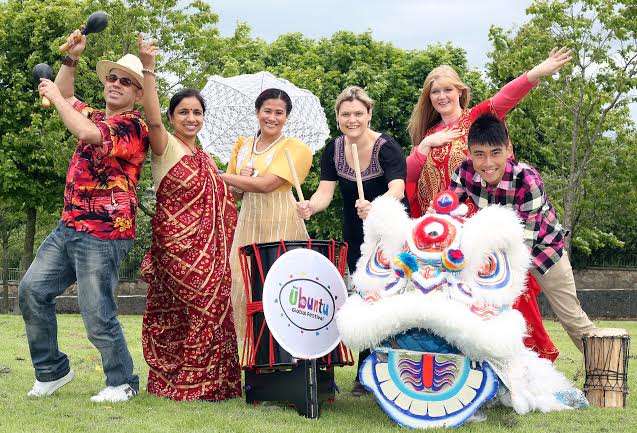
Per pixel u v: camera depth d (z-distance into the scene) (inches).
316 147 258.8
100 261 188.7
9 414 176.9
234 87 256.7
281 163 222.4
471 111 228.7
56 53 655.8
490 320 169.3
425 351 177.3
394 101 758.5
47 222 897.5
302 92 257.4
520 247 178.5
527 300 216.5
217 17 689.6
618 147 737.6
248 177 220.1
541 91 685.3
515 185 201.2
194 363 200.7
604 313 707.4
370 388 177.3
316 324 187.9
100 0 639.8
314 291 189.2
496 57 710.5
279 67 797.9
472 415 174.4
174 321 207.3
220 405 195.0
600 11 649.0
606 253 878.4
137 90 199.9
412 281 174.1
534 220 202.2
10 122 709.9
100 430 162.2
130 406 188.9
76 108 205.6
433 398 174.4
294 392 186.4
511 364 188.1
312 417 182.1
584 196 788.0
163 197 203.0
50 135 644.7
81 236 188.2
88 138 182.2
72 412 180.1
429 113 242.2
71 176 191.2
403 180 218.1
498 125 197.2
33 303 192.4
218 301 204.1
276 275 187.2
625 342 203.8
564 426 175.2
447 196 183.6
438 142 225.1
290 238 225.1
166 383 204.8
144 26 657.6
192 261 201.3
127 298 735.7
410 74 786.2
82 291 189.6
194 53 684.7
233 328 209.8
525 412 186.5
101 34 633.6
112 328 193.0
